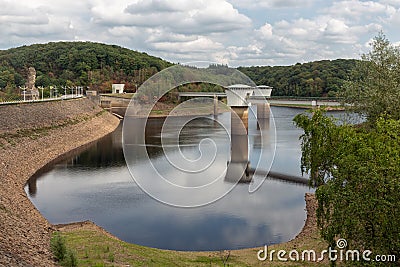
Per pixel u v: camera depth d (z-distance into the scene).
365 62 40.03
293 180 39.00
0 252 15.27
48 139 59.75
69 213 30.38
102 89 141.88
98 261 17.81
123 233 25.77
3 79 122.00
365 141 18.44
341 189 15.58
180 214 28.91
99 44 188.88
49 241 21.00
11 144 49.88
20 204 30.17
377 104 35.19
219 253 22.02
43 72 153.75
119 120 102.88
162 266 18.67
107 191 36.38
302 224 27.31
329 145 24.69
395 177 14.39
